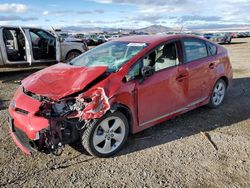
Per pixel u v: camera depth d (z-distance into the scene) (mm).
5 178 3336
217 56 5508
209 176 3377
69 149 4012
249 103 6129
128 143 4215
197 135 4508
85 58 4762
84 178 3350
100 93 3561
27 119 3480
